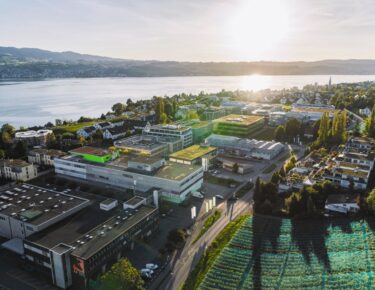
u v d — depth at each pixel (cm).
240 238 9381
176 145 18275
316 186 11450
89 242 8306
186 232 10012
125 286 6950
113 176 13462
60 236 8925
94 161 14525
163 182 12044
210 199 12394
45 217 9756
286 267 7981
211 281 7688
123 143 17488
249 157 17775
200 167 13362
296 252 8556
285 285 7356
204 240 9588
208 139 19612
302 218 10219
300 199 10712
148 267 8325
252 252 8681
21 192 11700
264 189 11594
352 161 13900
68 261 7875
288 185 12444
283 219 10362
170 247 9138
